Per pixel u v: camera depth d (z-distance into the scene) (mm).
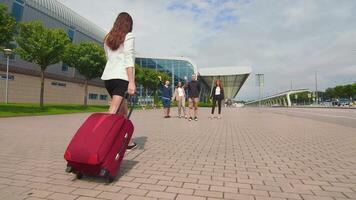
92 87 46844
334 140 6727
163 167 3957
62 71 38844
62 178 3371
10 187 3025
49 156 4617
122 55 3906
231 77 75250
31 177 3404
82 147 2973
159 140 6535
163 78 45812
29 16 32781
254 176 3568
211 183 3264
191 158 4566
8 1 29516
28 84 31844
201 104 53188
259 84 30062
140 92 49281
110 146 3084
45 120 13008
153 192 2932
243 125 10805
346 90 101875
